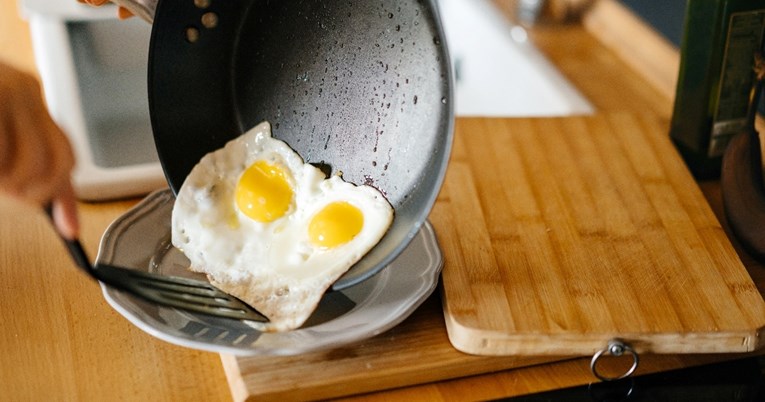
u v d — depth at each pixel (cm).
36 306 91
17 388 85
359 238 84
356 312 86
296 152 88
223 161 89
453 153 105
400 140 83
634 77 130
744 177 99
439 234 95
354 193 85
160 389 86
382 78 83
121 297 85
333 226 84
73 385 85
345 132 86
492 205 98
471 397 86
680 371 90
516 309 87
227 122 90
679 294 89
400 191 83
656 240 95
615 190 101
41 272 95
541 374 89
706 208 99
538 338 85
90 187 102
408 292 87
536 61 131
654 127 110
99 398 84
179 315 85
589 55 134
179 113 89
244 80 89
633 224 97
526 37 138
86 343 89
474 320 86
